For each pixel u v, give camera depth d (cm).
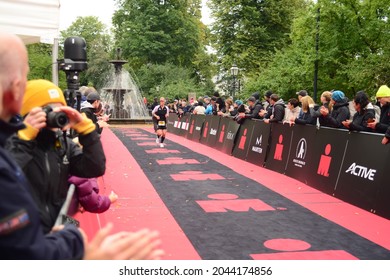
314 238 494
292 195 720
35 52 3659
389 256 435
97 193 299
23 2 530
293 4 3716
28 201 116
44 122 197
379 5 2020
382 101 655
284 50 2898
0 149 119
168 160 1179
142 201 682
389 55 1909
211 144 1501
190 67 5069
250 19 3722
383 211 581
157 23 4891
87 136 229
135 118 3344
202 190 766
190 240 485
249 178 880
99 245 130
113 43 5856
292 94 2578
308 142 819
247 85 2845
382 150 604
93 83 5175
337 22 2167
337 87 2327
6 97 129
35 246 116
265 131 1035
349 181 668
